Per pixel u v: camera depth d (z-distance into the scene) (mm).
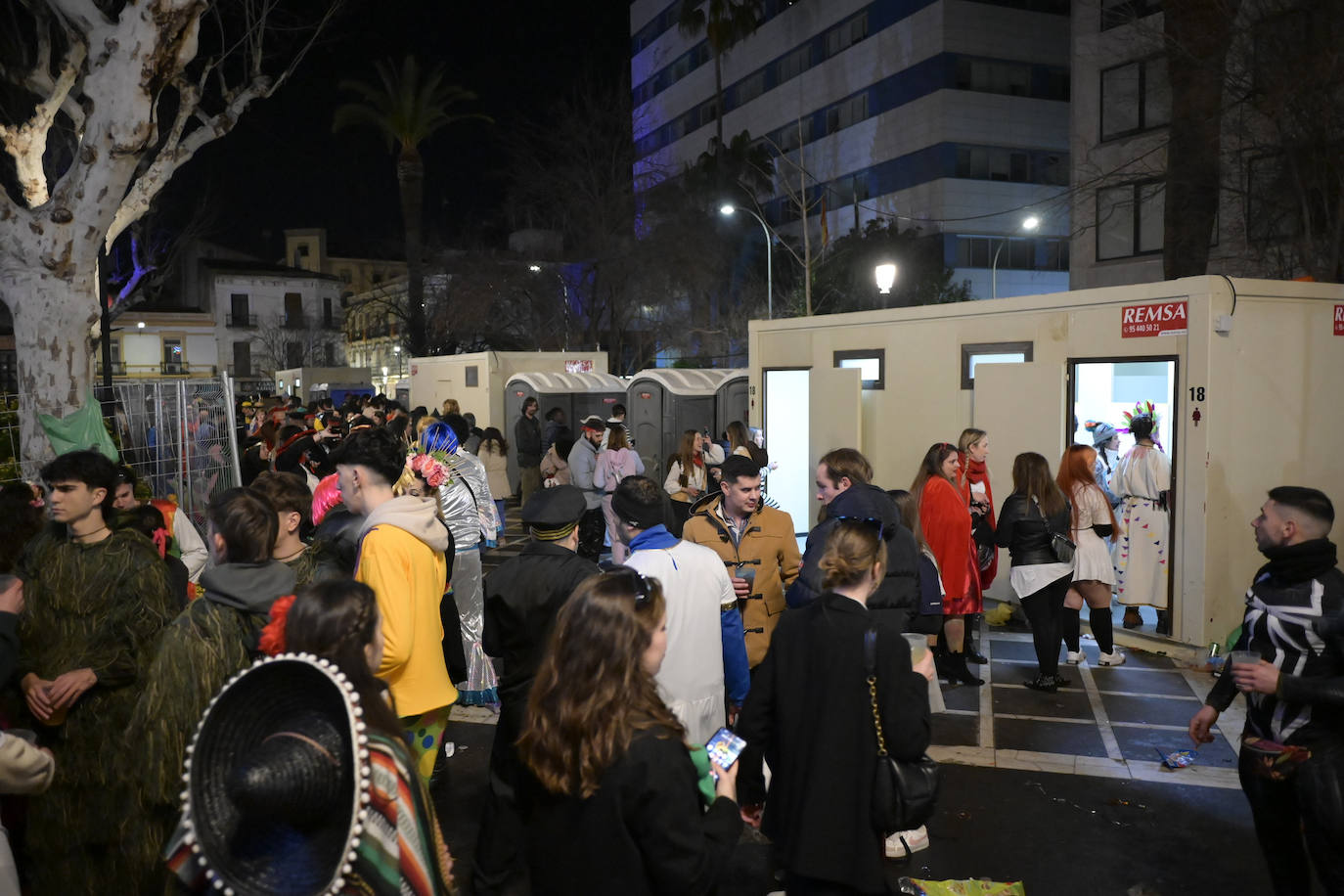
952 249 43188
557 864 2295
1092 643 8281
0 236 8344
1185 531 7715
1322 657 3223
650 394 15594
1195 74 15758
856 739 3059
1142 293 7977
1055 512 6871
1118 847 4633
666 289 40031
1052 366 8570
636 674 2299
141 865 3059
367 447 3961
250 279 66688
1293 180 16109
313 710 1893
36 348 8492
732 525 5070
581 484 11117
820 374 10555
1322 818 3143
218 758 1864
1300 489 3355
